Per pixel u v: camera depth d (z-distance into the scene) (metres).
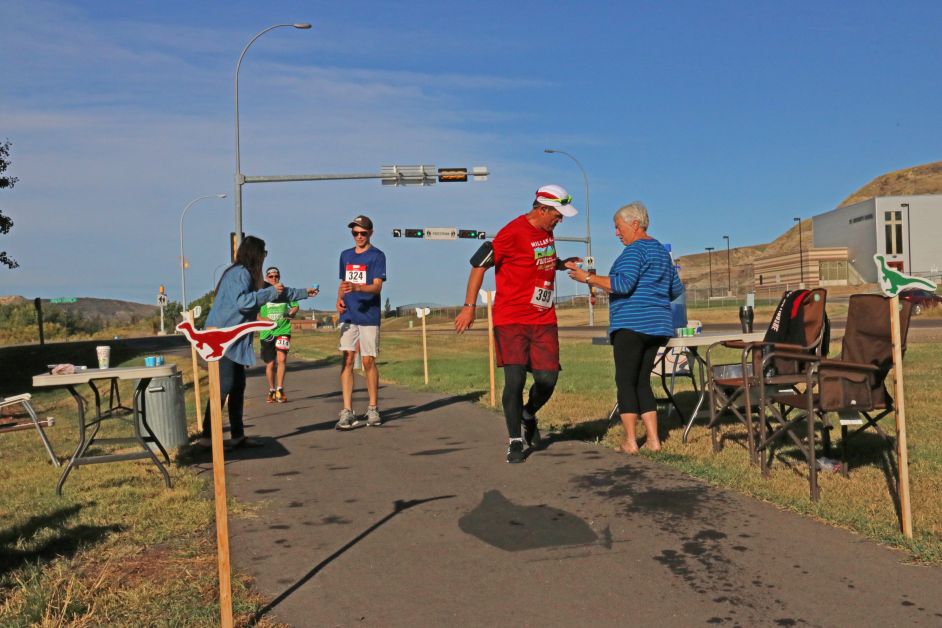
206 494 5.64
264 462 6.74
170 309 85.81
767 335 6.38
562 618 3.32
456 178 26.39
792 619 3.24
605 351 21.44
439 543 4.32
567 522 4.60
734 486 5.21
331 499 5.34
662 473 5.67
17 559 4.28
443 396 11.22
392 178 25.97
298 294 7.48
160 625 3.28
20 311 79.50
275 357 11.67
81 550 4.35
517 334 6.26
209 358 3.21
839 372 4.90
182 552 4.27
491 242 6.23
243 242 7.48
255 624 3.33
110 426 9.95
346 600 3.57
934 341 19.75
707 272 197.00
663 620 3.27
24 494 5.80
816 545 4.07
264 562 4.10
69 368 6.02
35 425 7.31
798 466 5.74
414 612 3.42
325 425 8.86
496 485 5.52
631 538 4.28
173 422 7.68
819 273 94.12
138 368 6.06
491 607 3.45
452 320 88.06
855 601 3.39
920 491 4.89
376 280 8.34
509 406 6.27
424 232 34.19
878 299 5.04
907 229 90.25
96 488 5.95
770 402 5.46
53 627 3.31
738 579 3.67
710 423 6.29
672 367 8.99
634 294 6.38
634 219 6.51
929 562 3.77
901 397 4.12
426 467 6.23
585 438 7.25
